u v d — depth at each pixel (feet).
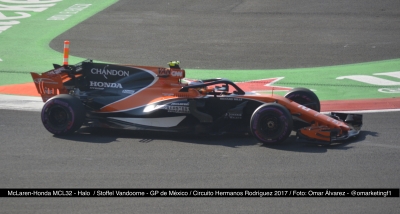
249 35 251.39
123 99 122.83
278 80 182.50
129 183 91.25
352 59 213.87
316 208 81.97
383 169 98.78
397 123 132.46
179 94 120.37
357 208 81.97
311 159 104.12
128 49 226.38
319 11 295.07
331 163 101.86
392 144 114.42
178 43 237.25
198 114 116.47
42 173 95.76
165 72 124.36
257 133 111.86
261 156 105.81
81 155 105.81
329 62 209.67
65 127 117.19
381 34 252.21
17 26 263.90
